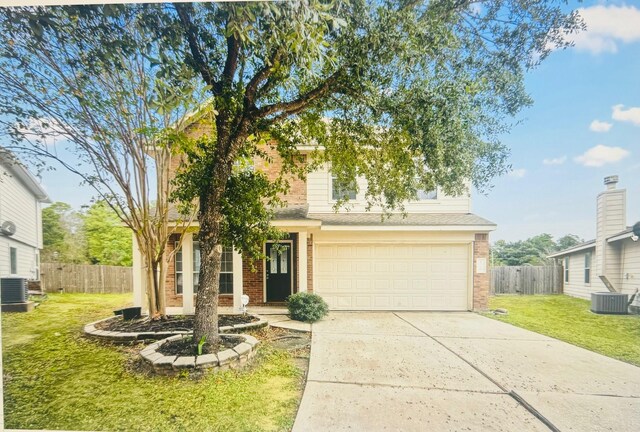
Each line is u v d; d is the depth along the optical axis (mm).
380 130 5641
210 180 4570
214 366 4125
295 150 6090
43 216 17438
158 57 3650
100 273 13336
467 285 9297
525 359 4977
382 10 3908
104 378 4051
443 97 4145
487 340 6039
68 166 5988
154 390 3699
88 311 8594
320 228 8930
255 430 2938
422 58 4121
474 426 3043
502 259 20828
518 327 7184
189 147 4891
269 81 4672
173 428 2975
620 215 10125
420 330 6777
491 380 4137
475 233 9281
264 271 9383
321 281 9344
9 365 4504
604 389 3914
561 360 4949
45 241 17406
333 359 4844
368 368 4488
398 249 9375
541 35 4688
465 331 6730
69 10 3186
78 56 4293
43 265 12945
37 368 4387
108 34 3408
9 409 3312
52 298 11117
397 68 4254
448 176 4887
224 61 4746
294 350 5293
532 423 3115
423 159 5438
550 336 6406
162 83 3527
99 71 4188
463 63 4578
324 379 4086
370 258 9367
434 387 3898
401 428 2986
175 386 3789
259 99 4934
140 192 6469
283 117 5004
